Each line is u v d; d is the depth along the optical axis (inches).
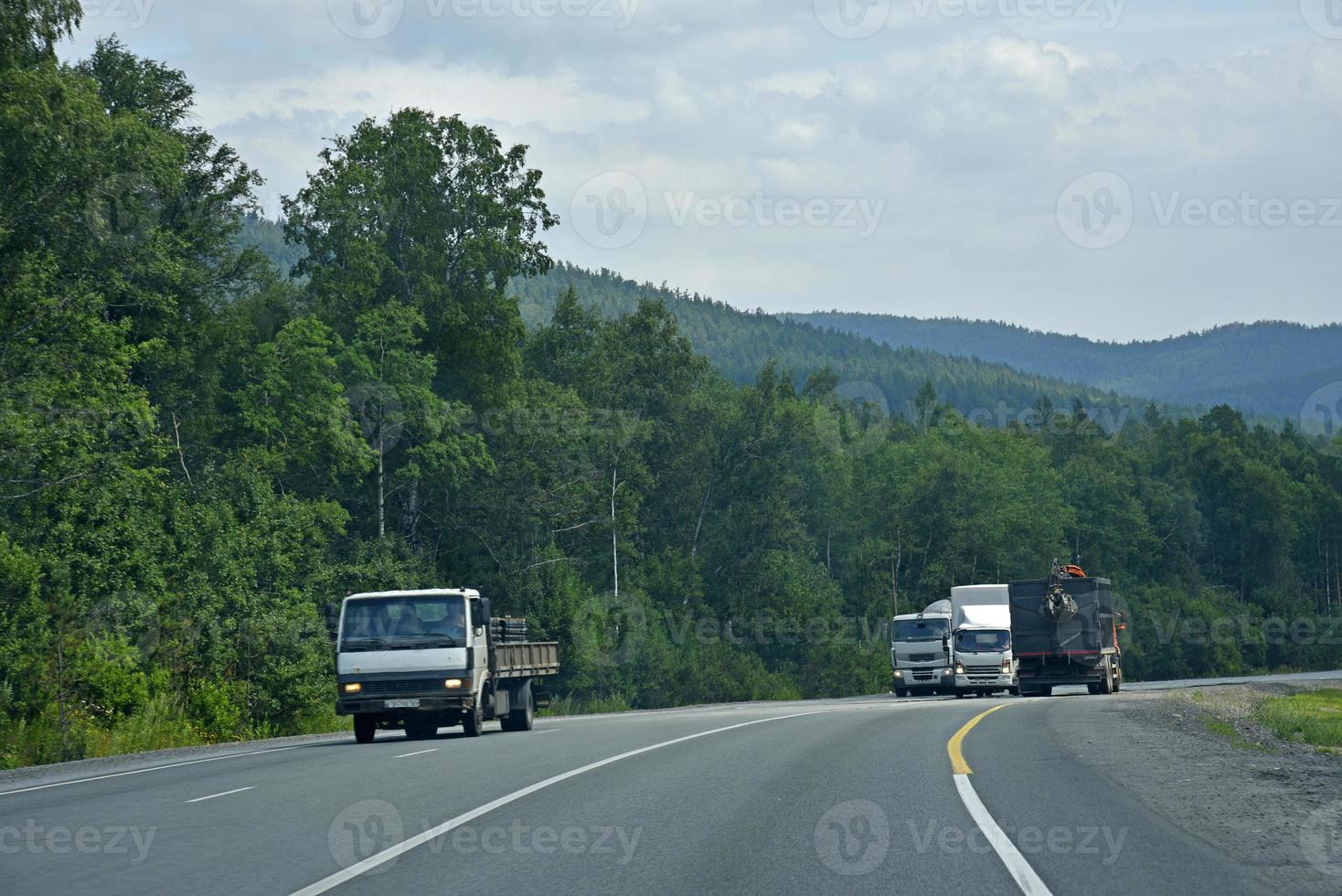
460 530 5388.8
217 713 2733.8
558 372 6968.5
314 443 4424.2
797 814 968.9
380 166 5132.9
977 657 4293.8
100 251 3631.9
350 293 4867.1
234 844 875.4
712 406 7509.8
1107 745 1577.3
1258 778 1192.8
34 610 2349.9
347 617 2076.8
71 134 3380.9
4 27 3230.8
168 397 4645.7
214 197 4699.8
